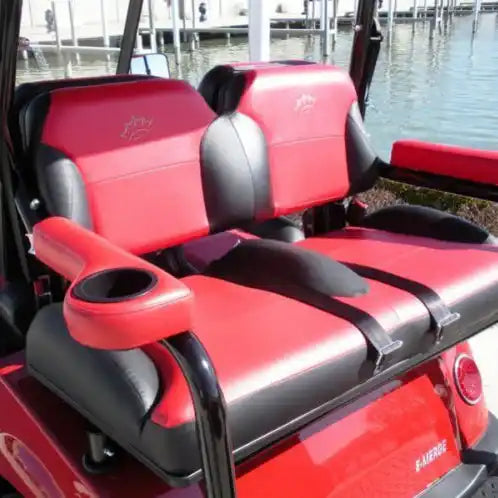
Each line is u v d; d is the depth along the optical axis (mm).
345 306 1545
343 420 1576
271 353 1372
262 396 1302
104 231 1764
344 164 2273
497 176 2006
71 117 1697
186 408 1221
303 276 1649
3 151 1635
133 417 1264
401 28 17422
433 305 1608
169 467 1220
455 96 8938
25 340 1741
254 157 2043
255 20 3973
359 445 1583
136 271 1142
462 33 16344
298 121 2137
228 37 12547
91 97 1743
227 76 2104
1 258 1762
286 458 1482
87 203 1727
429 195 4121
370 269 1759
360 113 2340
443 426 1742
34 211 1654
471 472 1761
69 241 1331
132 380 1302
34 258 1738
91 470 1408
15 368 1691
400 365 1560
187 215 1927
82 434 1497
